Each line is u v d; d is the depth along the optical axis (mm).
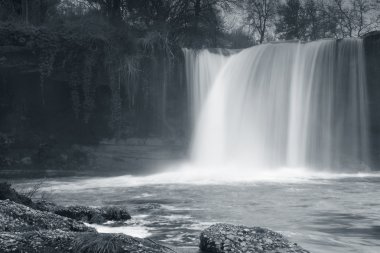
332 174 28547
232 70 32781
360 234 11094
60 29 30234
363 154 31953
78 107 30781
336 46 31406
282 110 31625
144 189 20547
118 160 31016
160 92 31719
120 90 31234
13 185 23203
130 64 30422
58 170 29281
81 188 21453
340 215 13555
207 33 40250
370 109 31609
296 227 11906
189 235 10883
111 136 31297
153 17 37656
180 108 32344
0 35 28797
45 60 29344
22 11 34031
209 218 13148
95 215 12609
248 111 31891
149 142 31500
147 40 31281
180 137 32062
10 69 29375
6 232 8719
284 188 20266
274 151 31375
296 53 31812
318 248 9852
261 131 31594
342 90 31516
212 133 32344
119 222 12484
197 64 32625
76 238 8195
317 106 31609
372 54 30578
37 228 9938
